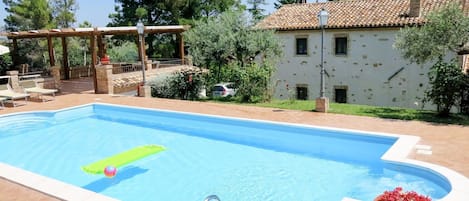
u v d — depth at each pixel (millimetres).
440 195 6461
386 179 7402
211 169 8578
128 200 7148
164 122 13125
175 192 7418
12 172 7254
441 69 11297
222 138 11062
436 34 11922
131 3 38688
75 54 39000
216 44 17047
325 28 19984
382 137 9195
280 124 10703
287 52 21812
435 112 12094
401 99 19031
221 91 18922
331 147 9852
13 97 14406
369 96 19906
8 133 11883
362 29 19297
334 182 7594
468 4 17891
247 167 8633
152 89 17562
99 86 17625
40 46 35219
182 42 24656
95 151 10086
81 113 14477
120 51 40531
